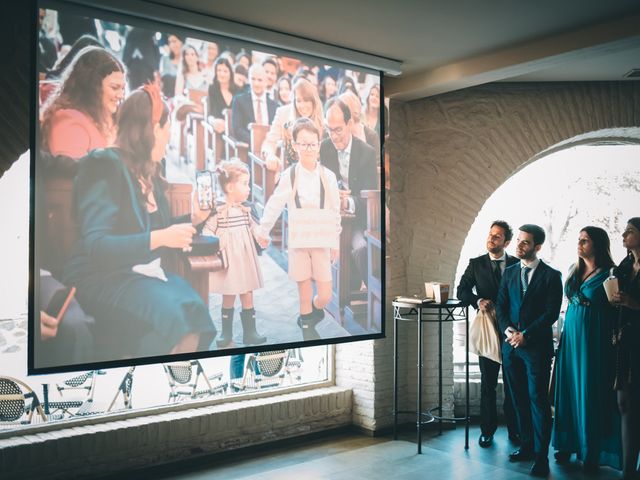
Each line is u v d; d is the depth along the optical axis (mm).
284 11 4207
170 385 4809
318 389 5637
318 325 5070
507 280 4980
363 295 5340
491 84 5934
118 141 4090
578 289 4820
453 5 4062
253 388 5289
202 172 4457
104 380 4488
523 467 4723
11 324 4098
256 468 4645
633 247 4477
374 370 5504
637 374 4406
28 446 3936
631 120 5996
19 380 4141
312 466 4699
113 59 4059
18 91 3799
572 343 4812
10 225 4070
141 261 4184
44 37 3807
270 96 4773
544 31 4543
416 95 5660
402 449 5129
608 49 4520
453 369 6051
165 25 4258
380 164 5445
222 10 4207
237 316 4629
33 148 3766
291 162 4906
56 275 3854
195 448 4680
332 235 5156
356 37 4707
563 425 4867
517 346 4750
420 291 5828
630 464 4418
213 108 4492
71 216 3910
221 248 4551
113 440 4270
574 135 6000
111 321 4059
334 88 5121
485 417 5246
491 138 5922
